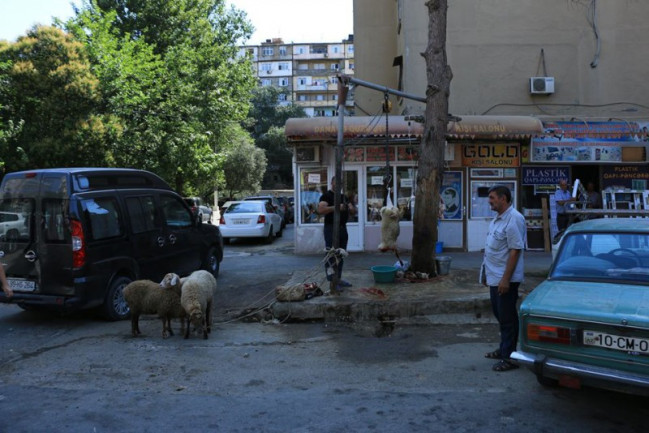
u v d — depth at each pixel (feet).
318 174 43.06
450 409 13.79
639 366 11.82
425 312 23.22
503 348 16.88
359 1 53.06
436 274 28.58
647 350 11.72
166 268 28.09
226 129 94.43
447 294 24.61
